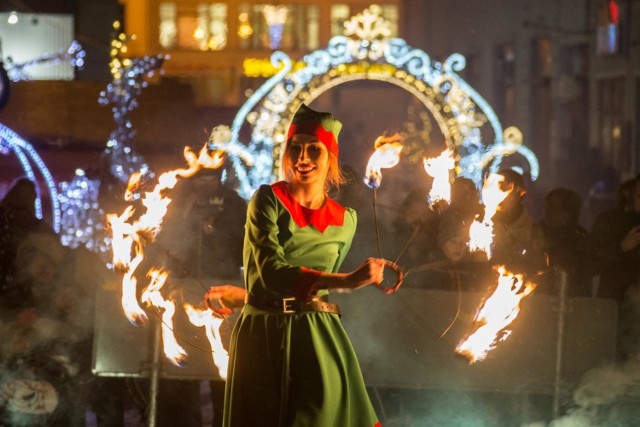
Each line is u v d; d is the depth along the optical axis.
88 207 16.28
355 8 53.00
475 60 42.38
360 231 10.04
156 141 18.00
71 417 9.38
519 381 8.97
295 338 6.68
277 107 21.98
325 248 6.81
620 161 30.83
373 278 6.50
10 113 18.41
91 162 18.41
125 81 18.53
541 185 35.12
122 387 9.79
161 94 18.38
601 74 31.98
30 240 9.91
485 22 41.19
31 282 9.73
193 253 10.19
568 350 8.98
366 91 45.28
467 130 24.41
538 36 36.47
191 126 18.23
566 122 34.28
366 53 23.22
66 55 22.67
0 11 26.39
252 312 6.77
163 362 8.83
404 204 10.20
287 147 6.86
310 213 6.79
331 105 45.34
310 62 22.95
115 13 26.62
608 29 31.67
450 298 8.94
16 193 10.44
